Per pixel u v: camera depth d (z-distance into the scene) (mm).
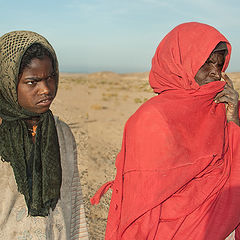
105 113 19641
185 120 2324
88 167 6934
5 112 1797
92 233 4457
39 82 1718
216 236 2297
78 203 2336
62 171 2166
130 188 2322
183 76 2367
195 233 2297
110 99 28234
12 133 1817
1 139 1794
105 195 6031
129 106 24188
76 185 2320
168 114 2275
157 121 2246
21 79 1682
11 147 1806
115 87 41375
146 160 2240
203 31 2389
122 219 2348
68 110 13820
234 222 2357
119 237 2350
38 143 1901
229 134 2623
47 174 1932
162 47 2572
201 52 2348
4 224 1836
